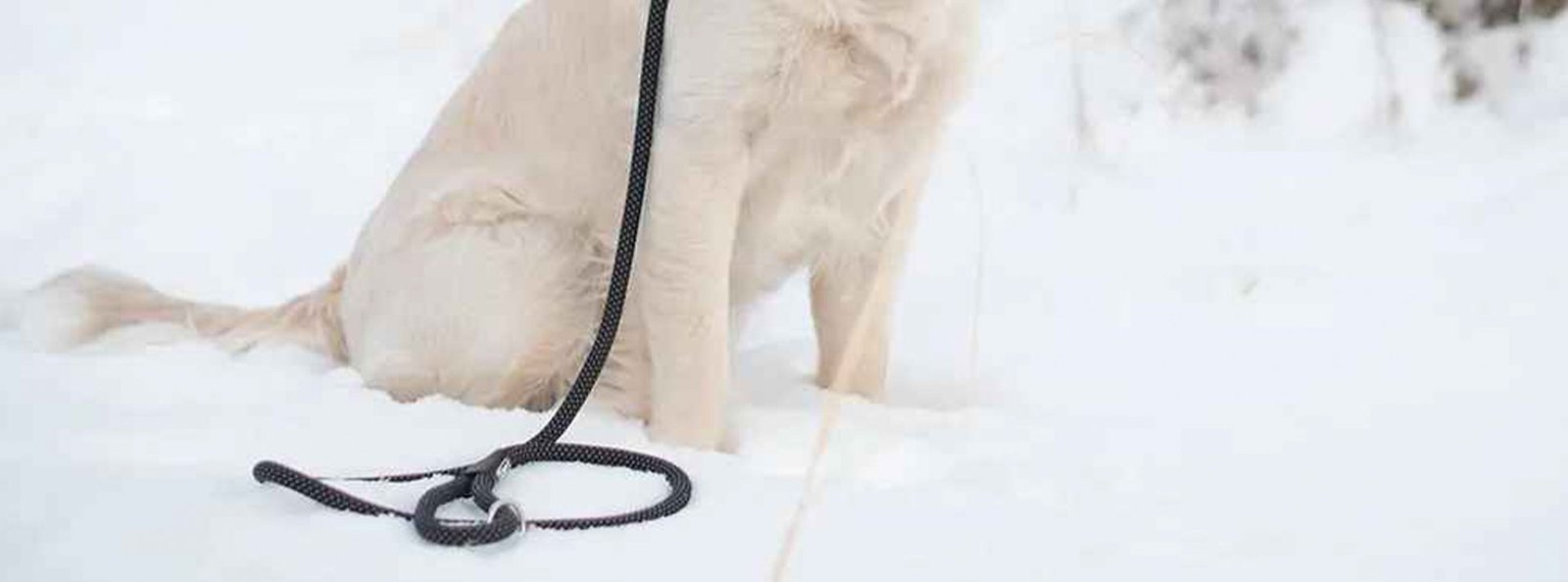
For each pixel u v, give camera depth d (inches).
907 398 120.0
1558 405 106.7
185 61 224.8
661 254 102.3
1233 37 192.7
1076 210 165.3
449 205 110.9
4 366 109.7
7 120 198.5
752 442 104.3
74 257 154.4
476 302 109.0
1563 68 181.3
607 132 108.5
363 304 115.5
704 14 99.3
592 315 112.7
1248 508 87.0
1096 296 139.9
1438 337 123.3
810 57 100.0
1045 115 191.5
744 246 110.9
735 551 77.5
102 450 91.2
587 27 109.7
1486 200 155.4
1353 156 174.1
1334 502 88.3
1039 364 124.5
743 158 102.3
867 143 106.4
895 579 74.9
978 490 89.2
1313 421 106.6
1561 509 86.1
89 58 225.8
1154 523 83.4
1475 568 77.2
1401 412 107.3
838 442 101.5
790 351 131.9
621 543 78.0
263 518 79.6
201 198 172.1
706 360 102.9
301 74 219.8
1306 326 128.4
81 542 75.7
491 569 74.5
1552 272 135.5
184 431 94.6
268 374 110.1
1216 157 177.8
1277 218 157.6
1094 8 206.8
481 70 118.9
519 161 112.1
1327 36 189.2
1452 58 184.2
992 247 155.8
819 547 78.3
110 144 189.0
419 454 93.1
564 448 90.1
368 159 187.0
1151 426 106.9
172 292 146.3
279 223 166.2
